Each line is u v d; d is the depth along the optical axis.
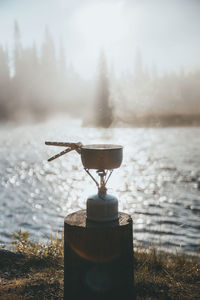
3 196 20.23
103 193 2.64
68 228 2.58
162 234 10.88
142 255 4.68
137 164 37.50
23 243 4.87
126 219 2.69
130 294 2.64
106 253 2.50
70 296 2.60
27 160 41.88
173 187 22.66
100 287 2.54
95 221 2.59
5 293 3.24
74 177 30.41
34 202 18.59
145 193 21.22
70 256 2.58
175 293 3.38
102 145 2.78
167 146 55.81
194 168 31.73
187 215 14.29
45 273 3.83
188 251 8.30
